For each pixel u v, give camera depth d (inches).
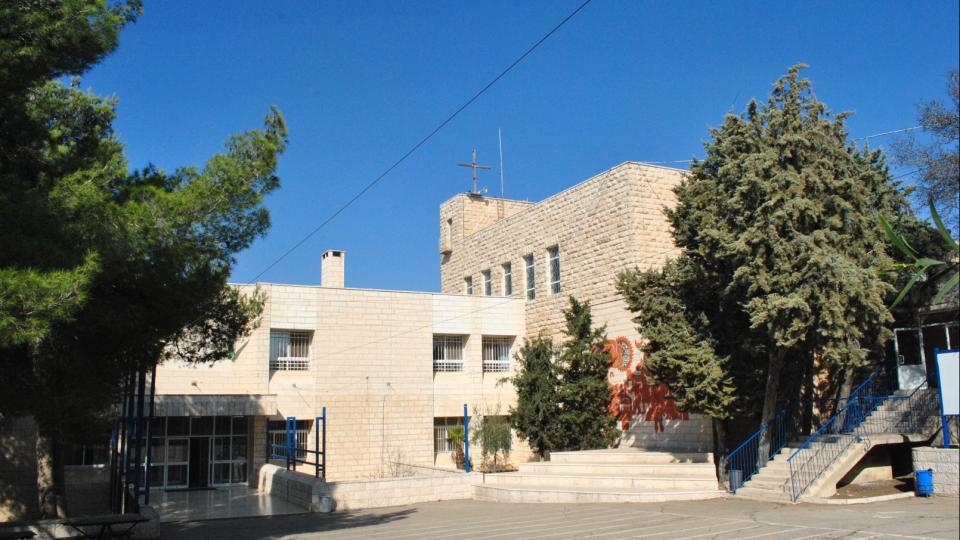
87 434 693.9
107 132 628.4
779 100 786.2
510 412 1248.2
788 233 740.7
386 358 1320.1
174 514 848.9
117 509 756.6
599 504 798.5
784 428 858.1
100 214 463.5
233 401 1155.9
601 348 1168.2
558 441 1134.4
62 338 511.2
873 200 812.6
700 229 819.4
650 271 902.4
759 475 801.6
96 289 506.0
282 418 1234.0
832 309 698.2
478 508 820.0
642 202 1184.8
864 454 760.3
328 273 1435.8
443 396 1362.0
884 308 705.6
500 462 1327.5
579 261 1286.9
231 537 639.8
